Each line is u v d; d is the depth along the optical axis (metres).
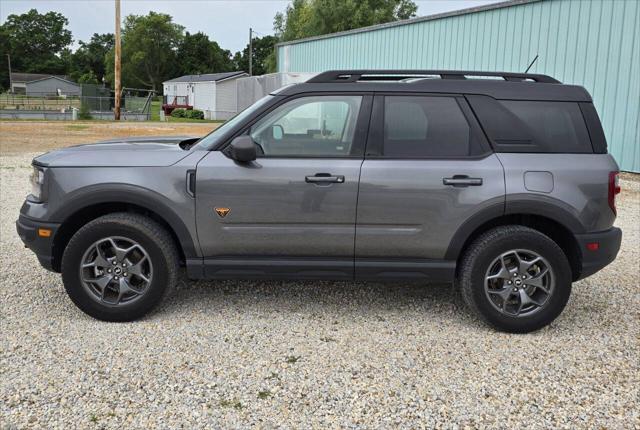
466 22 15.73
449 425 3.00
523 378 3.51
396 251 4.12
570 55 13.01
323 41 23.55
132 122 35.41
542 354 3.84
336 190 4.02
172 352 3.72
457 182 4.01
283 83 25.03
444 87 4.18
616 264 6.02
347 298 4.83
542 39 13.58
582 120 4.15
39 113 37.25
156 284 4.12
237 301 4.69
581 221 4.04
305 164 4.04
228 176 4.02
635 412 3.15
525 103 4.16
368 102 4.15
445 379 3.47
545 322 4.12
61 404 3.09
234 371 3.50
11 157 14.08
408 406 3.17
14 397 3.14
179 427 2.92
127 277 4.14
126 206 4.29
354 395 3.27
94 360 3.59
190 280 5.19
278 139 4.13
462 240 4.08
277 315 4.41
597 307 4.77
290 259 4.15
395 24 18.73
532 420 3.06
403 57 18.50
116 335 3.96
